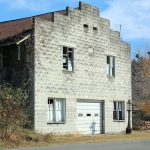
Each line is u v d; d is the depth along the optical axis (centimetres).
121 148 1988
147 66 6091
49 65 2856
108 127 3394
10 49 2897
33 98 2742
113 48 3484
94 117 3262
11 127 2330
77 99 3092
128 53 3662
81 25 3150
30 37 2777
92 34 3256
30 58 2773
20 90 2641
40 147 2045
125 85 3609
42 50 2808
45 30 2833
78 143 2323
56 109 2920
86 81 3178
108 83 3412
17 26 3222
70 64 3053
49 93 2850
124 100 3591
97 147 2034
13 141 2222
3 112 2311
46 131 2806
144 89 5725
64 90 2973
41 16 3288
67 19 3017
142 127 3925
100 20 3353
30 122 2709
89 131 3200
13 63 2870
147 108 4772
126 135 3108
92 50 3250
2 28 3331
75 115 3062
